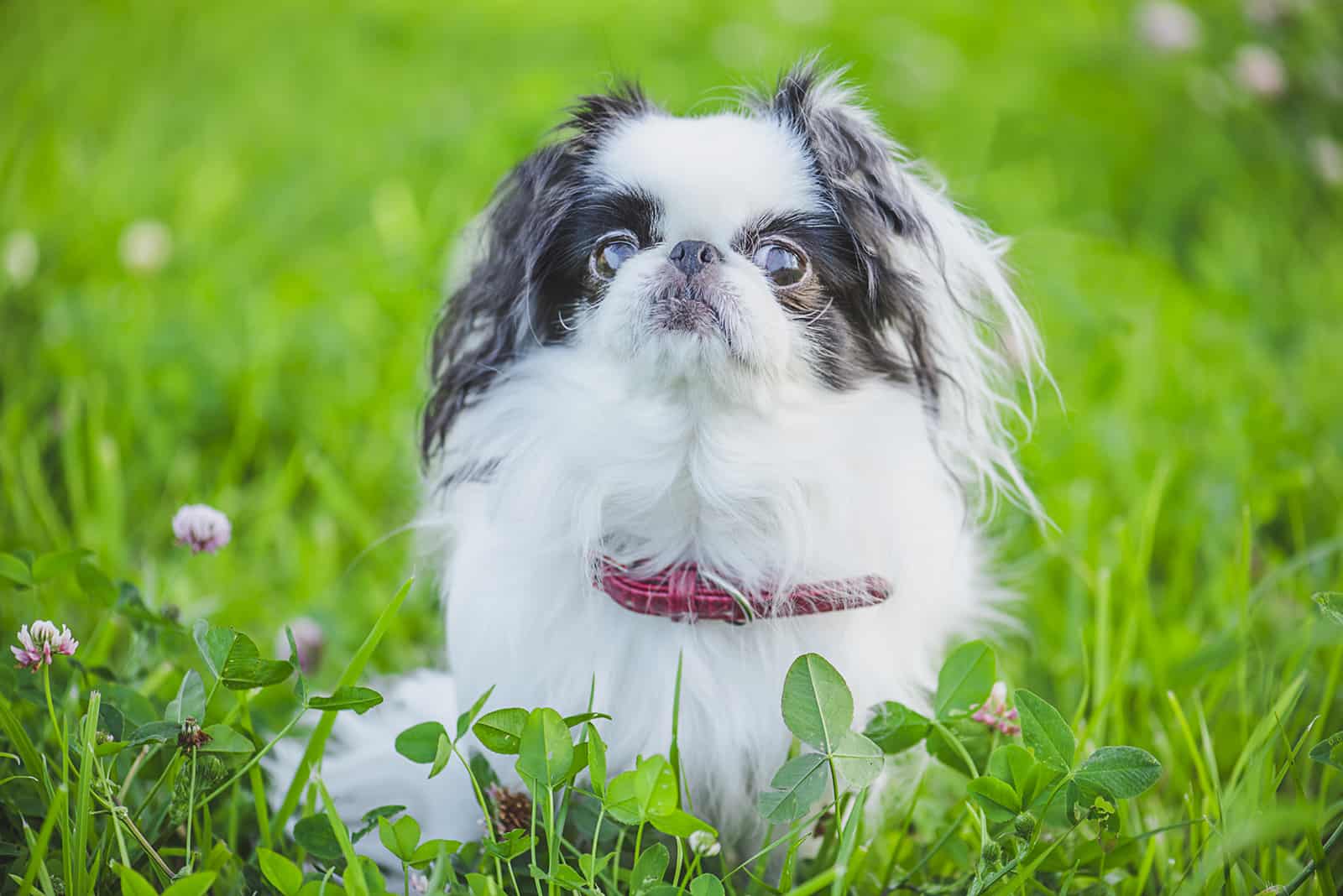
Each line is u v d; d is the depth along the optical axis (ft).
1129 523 10.62
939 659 8.77
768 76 11.55
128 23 23.40
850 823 6.11
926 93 21.18
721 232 7.32
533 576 7.35
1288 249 17.15
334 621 9.97
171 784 6.79
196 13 24.58
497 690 7.34
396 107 21.02
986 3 25.75
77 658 7.87
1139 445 12.12
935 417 7.93
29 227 15.46
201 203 16.88
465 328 8.12
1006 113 20.86
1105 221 18.06
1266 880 6.81
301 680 6.46
